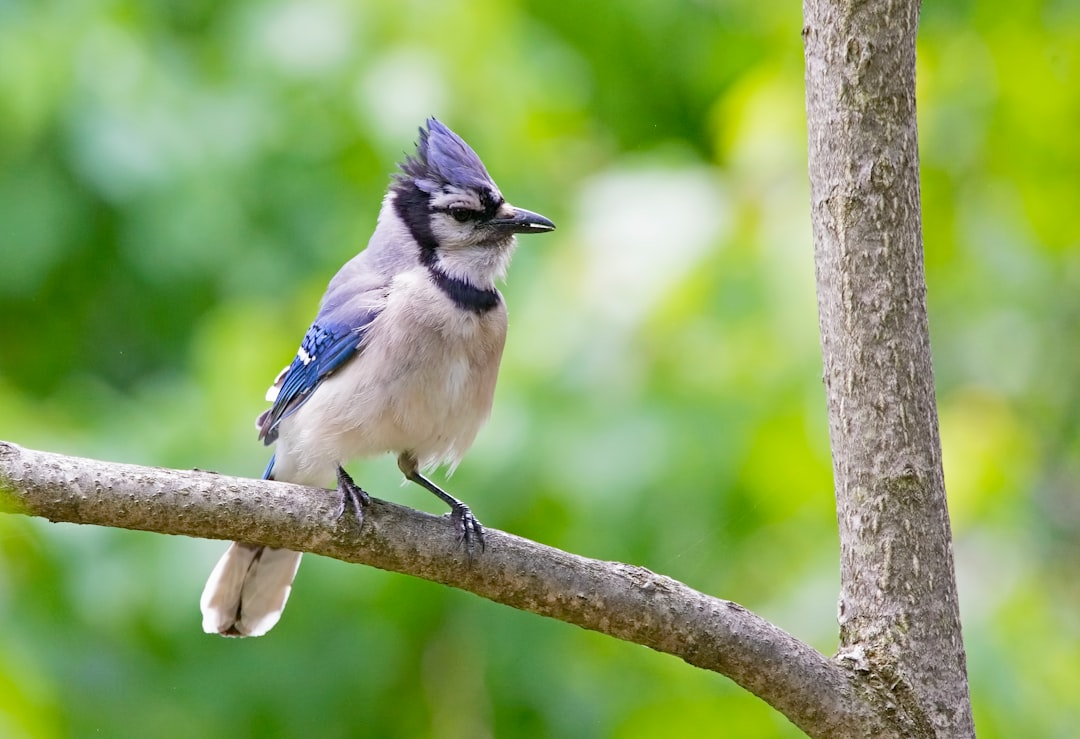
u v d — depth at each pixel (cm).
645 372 1005
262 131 1158
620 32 1392
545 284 1064
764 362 982
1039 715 949
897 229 624
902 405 624
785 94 1139
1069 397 1250
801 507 993
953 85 1175
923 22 1212
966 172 1159
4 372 1273
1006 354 1220
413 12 1188
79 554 1020
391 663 1096
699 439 975
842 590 641
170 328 1259
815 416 965
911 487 623
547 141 1267
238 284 1153
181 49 1209
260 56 1173
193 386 1119
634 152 1315
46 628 1012
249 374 1077
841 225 629
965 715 622
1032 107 1170
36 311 1260
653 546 1001
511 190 1188
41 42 1112
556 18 1384
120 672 1047
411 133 1155
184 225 1135
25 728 937
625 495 978
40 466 624
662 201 1054
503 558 663
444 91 1172
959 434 1065
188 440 1049
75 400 1131
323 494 679
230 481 662
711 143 1358
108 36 1139
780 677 627
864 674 623
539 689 1104
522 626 1106
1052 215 1172
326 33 1170
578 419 999
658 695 1062
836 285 634
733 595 1027
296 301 1141
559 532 1005
